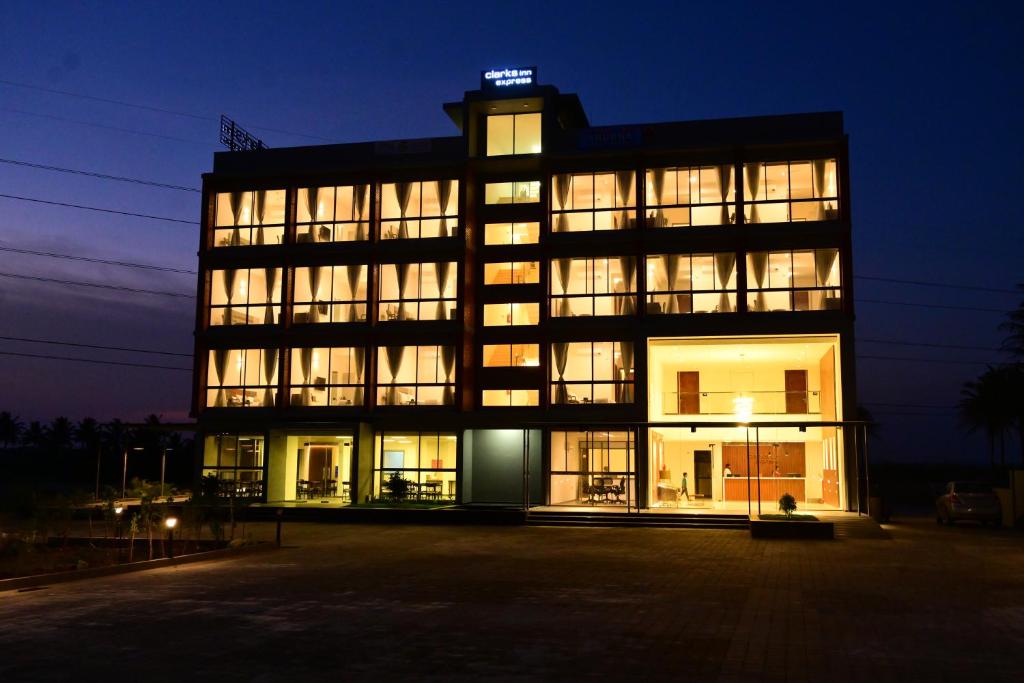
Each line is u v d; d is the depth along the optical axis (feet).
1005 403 213.05
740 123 127.85
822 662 32.91
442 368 131.85
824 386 131.03
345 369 134.41
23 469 332.39
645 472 122.31
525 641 36.88
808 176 125.18
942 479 274.57
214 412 136.56
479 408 132.36
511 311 134.21
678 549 78.59
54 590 52.90
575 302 130.11
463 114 136.26
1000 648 35.40
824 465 131.03
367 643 36.50
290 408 134.92
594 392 127.44
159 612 44.57
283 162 141.28
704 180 127.95
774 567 64.90
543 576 59.72
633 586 54.60
